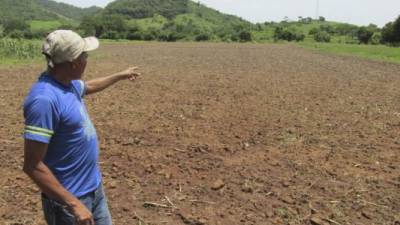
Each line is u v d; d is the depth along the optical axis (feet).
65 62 10.15
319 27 382.42
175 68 79.25
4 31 217.36
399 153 26.73
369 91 52.44
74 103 10.48
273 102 43.57
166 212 18.39
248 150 26.71
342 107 41.50
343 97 47.52
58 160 10.56
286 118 36.04
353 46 190.39
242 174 22.50
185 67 81.66
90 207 11.37
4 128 31.45
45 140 9.87
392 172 23.40
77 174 10.85
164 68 79.05
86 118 10.85
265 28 395.55
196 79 61.93
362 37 240.94
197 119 35.32
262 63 93.91
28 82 56.24
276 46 197.36
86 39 10.71
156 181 21.49
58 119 10.14
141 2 524.93
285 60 104.58
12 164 23.84
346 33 339.77
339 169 23.62
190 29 335.88
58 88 10.25
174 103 42.45
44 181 9.99
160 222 17.56
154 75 66.28
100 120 34.42
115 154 25.53
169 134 30.32
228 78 63.52
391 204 19.45
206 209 18.63
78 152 10.71
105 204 12.17
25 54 96.07
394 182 21.93
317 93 50.06
